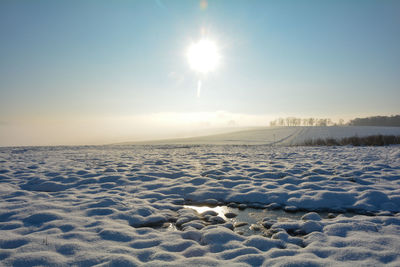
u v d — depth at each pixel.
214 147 25.61
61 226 4.10
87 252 3.25
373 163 10.28
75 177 8.07
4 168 9.92
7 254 3.11
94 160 12.92
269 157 13.85
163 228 4.38
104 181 7.76
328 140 25.14
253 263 2.96
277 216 5.03
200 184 7.41
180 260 3.01
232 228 4.41
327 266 2.81
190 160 12.80
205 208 5.63
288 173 8.39
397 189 6.29
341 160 11.68
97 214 4.79
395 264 2.83
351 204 5.50
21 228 4.03
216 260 3.00
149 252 3.30
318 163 10.84
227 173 8.87
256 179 7.84
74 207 5.12
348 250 3.19
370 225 4.05
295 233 4.06
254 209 5.50
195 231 4.00
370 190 5.89
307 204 5.61
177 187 6.95
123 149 22.94
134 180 7.89
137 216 4.80
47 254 3.10
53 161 12.44
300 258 3.00
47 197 5.95
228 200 6.08
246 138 48.59
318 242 3.52
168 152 18.77
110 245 3.50
